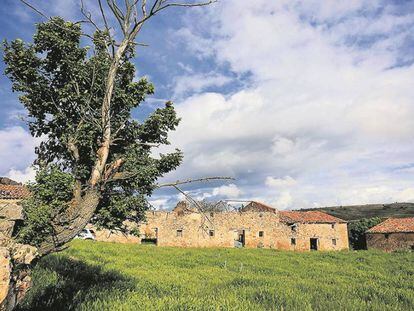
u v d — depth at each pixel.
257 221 50.00
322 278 18.17
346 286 14.62
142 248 33.19
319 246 52.06
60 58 8.67
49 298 9.05
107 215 8.18
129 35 8.16
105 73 9.03
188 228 46.97
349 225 59.31
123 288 11.42
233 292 12.22
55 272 11.44
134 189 8.66
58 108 8.25
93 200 7.53
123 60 9.78
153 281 13.83
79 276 12.79
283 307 10.25
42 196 7.32
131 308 8.66
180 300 9.74
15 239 6.85
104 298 9.39
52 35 8.39
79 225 7.31
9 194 19.30
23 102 8.35
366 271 23.03
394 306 10.76
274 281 15.45
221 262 25.27
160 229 45.84
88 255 21.14
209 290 12.70
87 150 8.53
